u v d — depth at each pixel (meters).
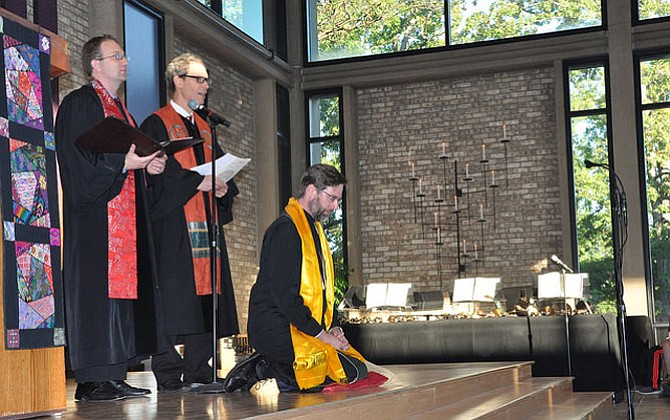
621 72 12.36
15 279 3.04
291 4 13.86
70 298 3.66
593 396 7.95
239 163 4.27
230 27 11.94
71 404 3.69
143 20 10.45
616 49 12.41
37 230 3.19
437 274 13.40
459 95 13.55
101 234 3.75
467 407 4.99
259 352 4.09
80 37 9.27
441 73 13.27
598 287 12.45
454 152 13.50
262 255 4.11
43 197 3.25
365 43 13.78
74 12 9.20
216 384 4.20
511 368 7.19
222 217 4.62
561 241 12.88
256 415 3.02
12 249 3.04
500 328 9.34
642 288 12.09
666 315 12.22
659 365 9.76
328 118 13.85
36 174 3.22
